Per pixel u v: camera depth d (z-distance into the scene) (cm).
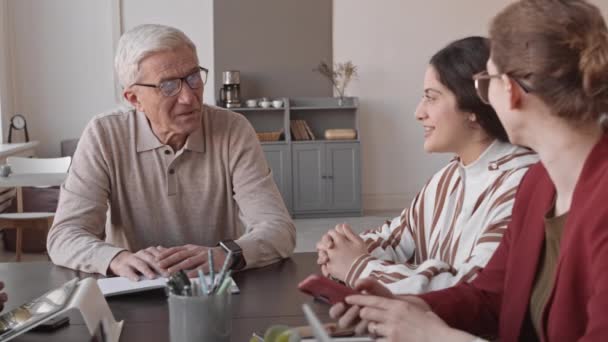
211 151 257
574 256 124
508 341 153
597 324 112
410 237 226
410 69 834
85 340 156
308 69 830
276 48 826
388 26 829
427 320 141
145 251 212
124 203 256
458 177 208
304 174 799
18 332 148
